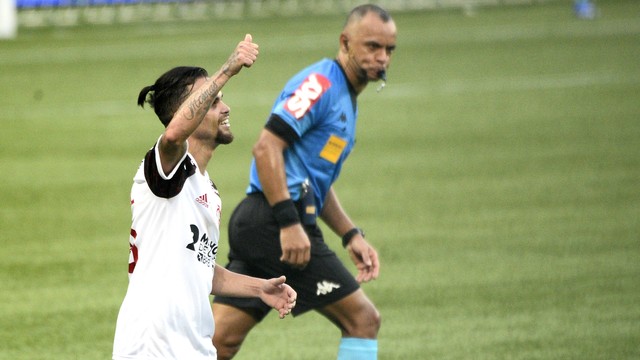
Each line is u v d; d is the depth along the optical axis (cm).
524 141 5394
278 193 2098
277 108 2133
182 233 1662
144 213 1661
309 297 2159
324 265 2148
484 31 10050
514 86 7131
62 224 4031
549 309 2991
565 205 4134
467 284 3225
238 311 2139
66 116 6456
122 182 4731
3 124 6244
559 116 6044
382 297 3125
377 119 6150
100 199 4425
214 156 5203
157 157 1625
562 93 6800
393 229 3862
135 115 6438
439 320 2920
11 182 4756
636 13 11056
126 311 1662
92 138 5778
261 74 7825
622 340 2734
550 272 3322
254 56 1631
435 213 4069
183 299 1661
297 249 2092
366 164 4978
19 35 10762
